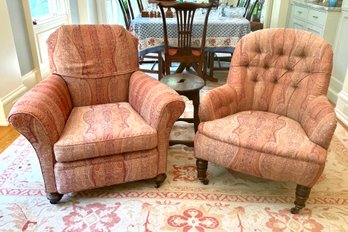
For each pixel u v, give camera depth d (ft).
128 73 6.64
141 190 5.81
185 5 9.14
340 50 9.99
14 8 9.30
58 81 5.97
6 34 8.18
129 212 5.24
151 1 12.39
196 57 10.41
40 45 11.21
